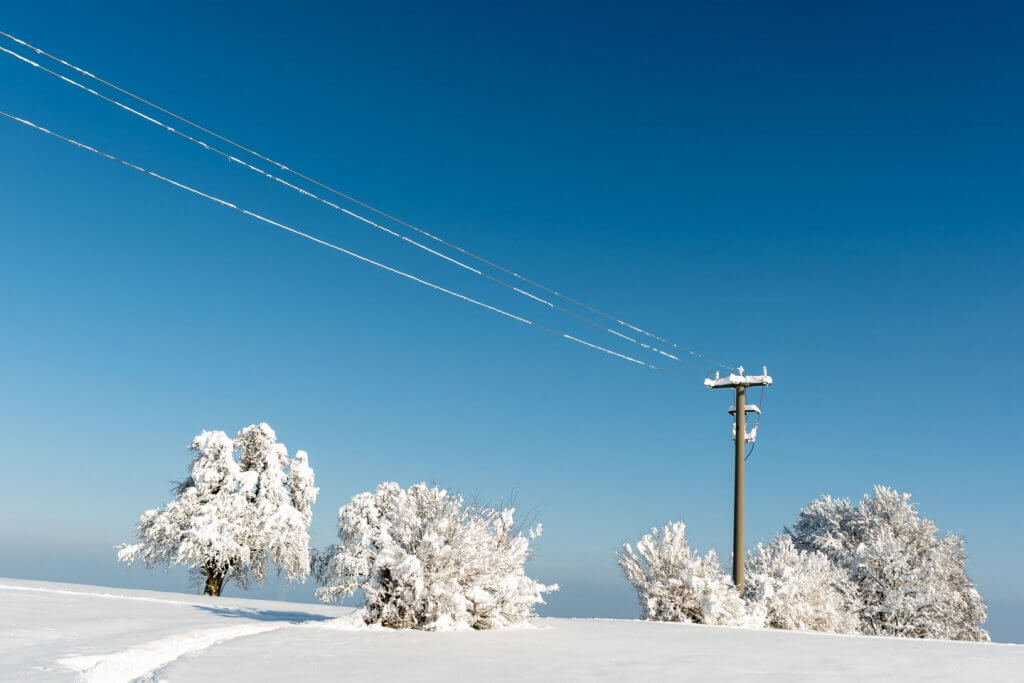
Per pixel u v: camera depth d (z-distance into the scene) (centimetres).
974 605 3806
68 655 951
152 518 3712
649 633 1487
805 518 4272
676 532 2127
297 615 1916
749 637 1434
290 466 3956
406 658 1012
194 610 1859
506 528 1725
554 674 877
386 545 1595
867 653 1162
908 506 3950
